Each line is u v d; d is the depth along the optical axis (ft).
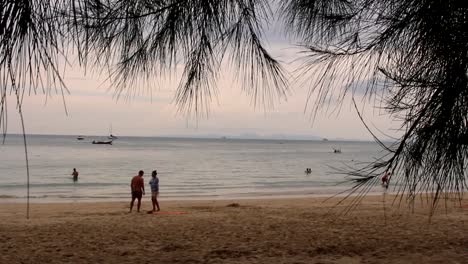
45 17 4.46
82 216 53.36
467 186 6.73
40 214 57.11
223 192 115.14
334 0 7.88
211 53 6.93
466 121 6.52
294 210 54.54
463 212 42.75
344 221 41.63
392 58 7.16
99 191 113.50
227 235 35.50
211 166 231.50
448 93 6.46
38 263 26.55
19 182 132.98
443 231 35.09
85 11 4.85
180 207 66.90
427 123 6.61
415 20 6.65
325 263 25.38
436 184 6.82
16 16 4.23
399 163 6.91
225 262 26.18
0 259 27.43
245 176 173.47
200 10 6.65
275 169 214.69
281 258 26.89
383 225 38.70
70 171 180.04
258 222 43.32
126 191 113.70
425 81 6.63
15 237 35.42
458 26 6.31
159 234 36.52
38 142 626.23
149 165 228.43
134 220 47.01
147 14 6.45
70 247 31.27
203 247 30.53
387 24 7.10
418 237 32.73
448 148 6.62
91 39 5.44
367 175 7.13
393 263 24.89
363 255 27.22
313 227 39.01
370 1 7.44
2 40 4.23
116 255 28.58
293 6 8.00
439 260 25.20
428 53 6.56
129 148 478.18
